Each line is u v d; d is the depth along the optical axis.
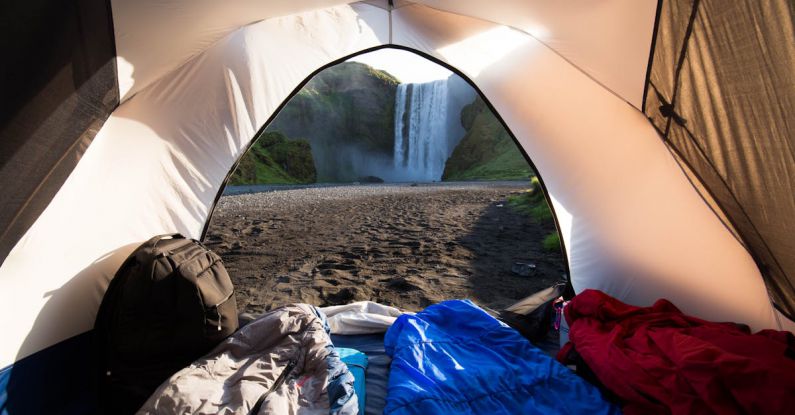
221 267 2.22
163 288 1.82
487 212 10.87
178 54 2.32
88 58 1.73
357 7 3.11
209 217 3.01
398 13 3.18
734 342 1.78
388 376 2.18
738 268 2.26
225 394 1.69
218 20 2.34
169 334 1.82
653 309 2.40
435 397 1.82
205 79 2.67
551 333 2.80
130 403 1.77
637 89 2.30
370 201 14.71
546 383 1.99
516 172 35.97
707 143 2.01
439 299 3.89
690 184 2.30
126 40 1.95
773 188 1.73
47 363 1.86
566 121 2.93
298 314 2.23
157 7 1.98
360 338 2.66
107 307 1.79
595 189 2.89
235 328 2.13
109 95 1.94
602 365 1.92
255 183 33.91
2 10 1.32
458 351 2.29
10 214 1.49
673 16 1.83
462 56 3.33
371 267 5.15
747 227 2.02
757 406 1.39
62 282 1.92
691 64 1.87
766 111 1.60
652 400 1.67
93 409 1.97
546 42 2.60
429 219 9.63
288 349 2.03
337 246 6.54
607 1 2.06
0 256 1.52
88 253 2.07
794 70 1.39
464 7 2.55
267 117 3.18
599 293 2.53
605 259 2.92
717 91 1.81
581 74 2.70
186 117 2.65
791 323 2.08
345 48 3.40
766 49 1.48
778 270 1.99
